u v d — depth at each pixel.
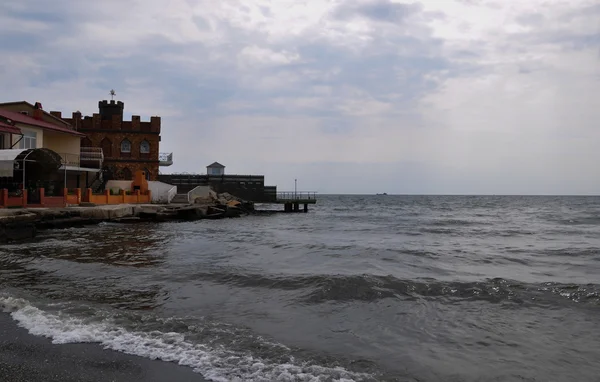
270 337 7.32
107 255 15.23
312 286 10.79
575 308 9.39
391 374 6.00
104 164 47.56
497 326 8.21
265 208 66.50
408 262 15.51
